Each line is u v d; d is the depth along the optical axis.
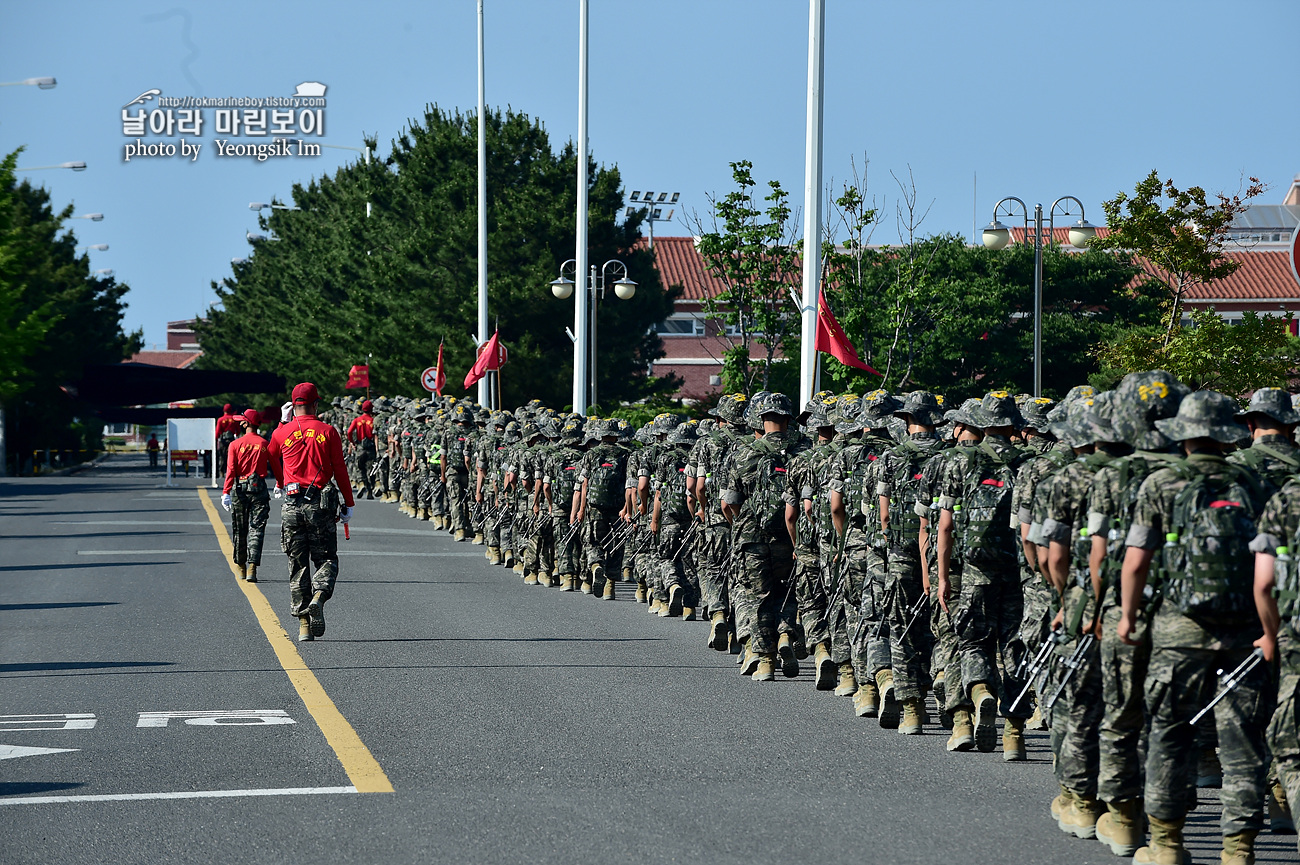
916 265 86.38
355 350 129.50
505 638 30.47
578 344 77.19
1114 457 15.83
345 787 17.42
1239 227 188.88
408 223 125.31
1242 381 60.94
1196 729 14.33
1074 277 109.38
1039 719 22.14
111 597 36.66
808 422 26.41
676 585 33.81
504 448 46.81
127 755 19.12
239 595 37.06
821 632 24.27
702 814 16.34
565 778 18.03
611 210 111.06
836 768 18.80
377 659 27.42
